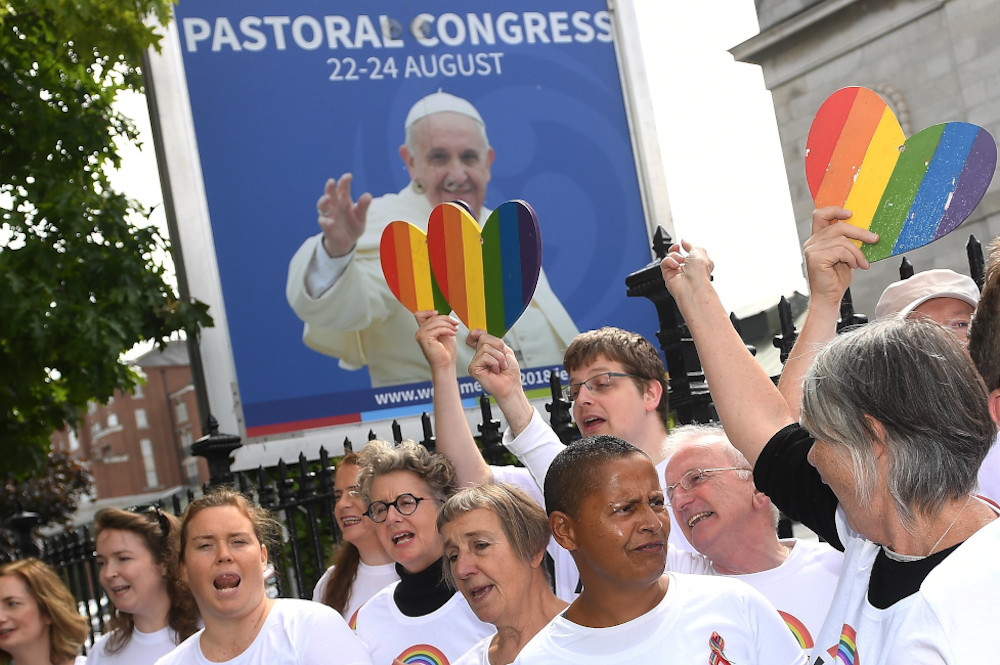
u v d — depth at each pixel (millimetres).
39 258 9805
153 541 5605
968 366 2309
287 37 11086
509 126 11711
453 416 4902
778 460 2992
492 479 4805
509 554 3680
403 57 11461
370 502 4633
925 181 3230
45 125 10625
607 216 11844
